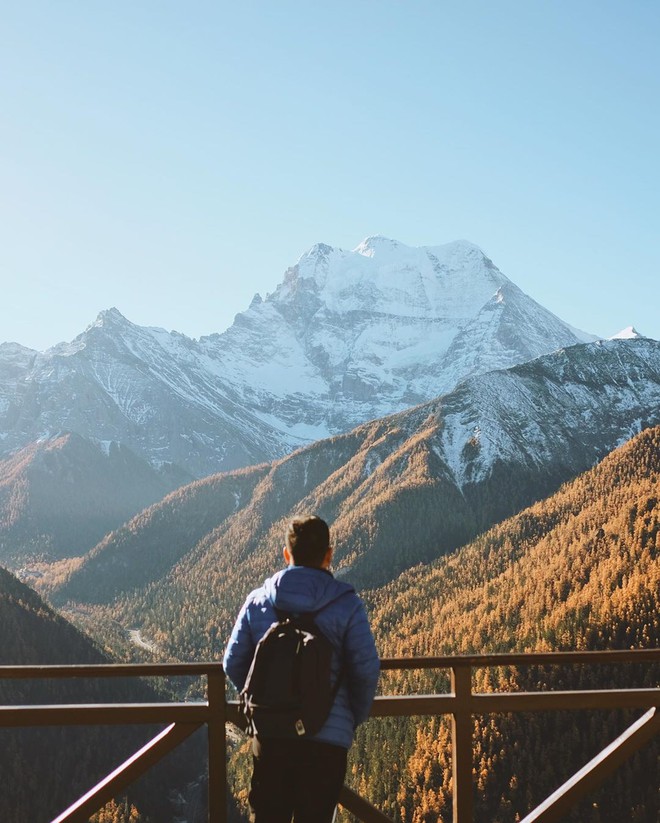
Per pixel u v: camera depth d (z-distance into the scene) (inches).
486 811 3115.2
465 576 6624.0
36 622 5497.1
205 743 4311.0
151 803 3617.1
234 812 2640.3
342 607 189.6
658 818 2728.8
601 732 3253.0
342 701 188.9
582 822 2829.7
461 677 225.9
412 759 3240.7
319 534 198.2
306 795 185.0
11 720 214.7
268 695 181.0
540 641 4419.3
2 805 3454.7
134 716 218.1
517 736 3297.2
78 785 3752.5
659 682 3383.4
